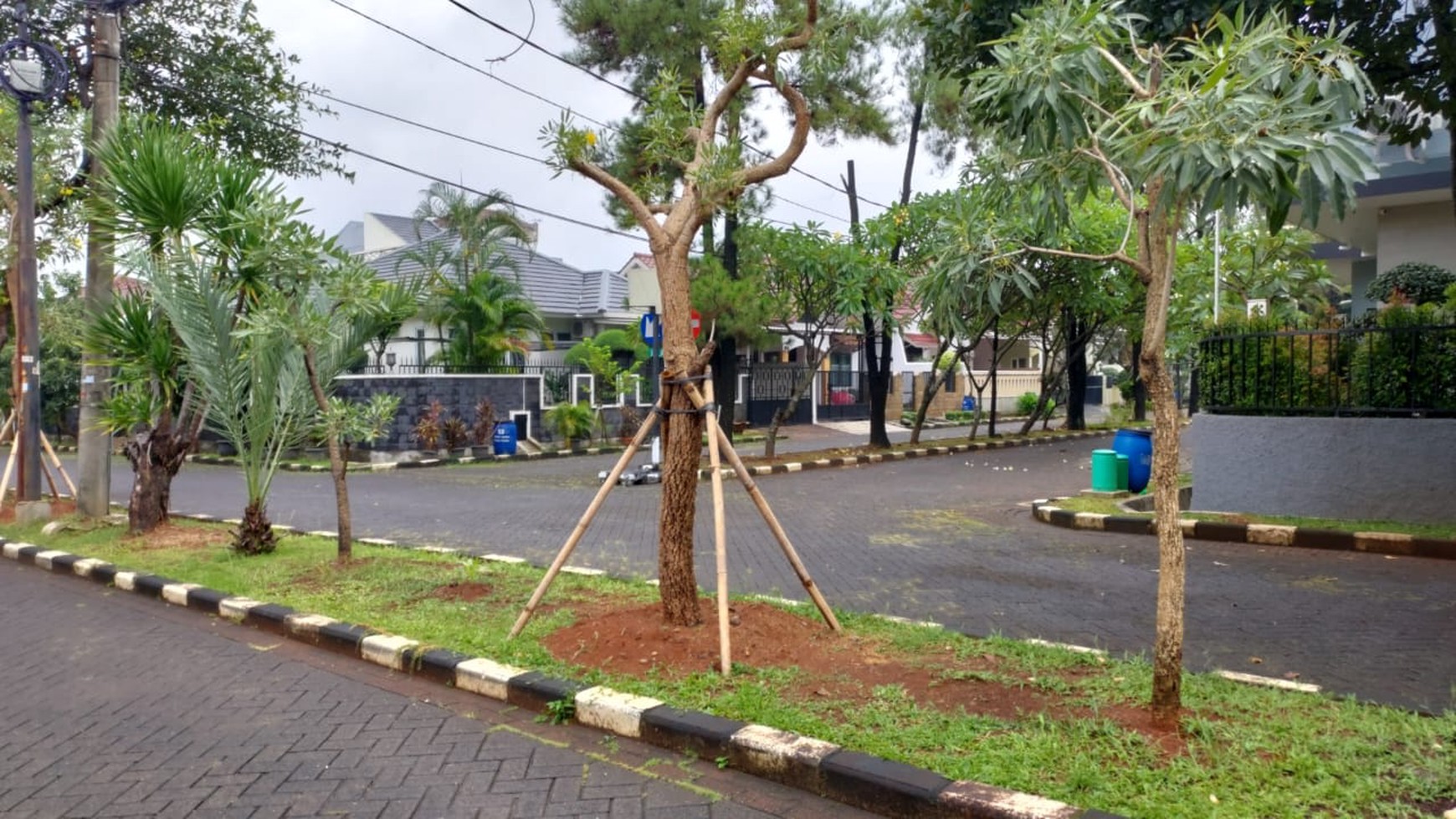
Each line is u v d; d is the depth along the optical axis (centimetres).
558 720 476
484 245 2247
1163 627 414
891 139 1678
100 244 1025
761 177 563
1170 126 341
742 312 1656
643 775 416
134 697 530
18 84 1048
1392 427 944
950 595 717
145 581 768
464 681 528
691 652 521
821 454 1945
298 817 385
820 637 563
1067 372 3256
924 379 3444
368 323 897
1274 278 1914
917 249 1736
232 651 612
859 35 1453
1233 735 397
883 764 384
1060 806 342
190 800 403
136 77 1281
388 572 764
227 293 855
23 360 1112
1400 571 790
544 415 2302
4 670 584
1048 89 396
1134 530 1009
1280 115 329
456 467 1958
